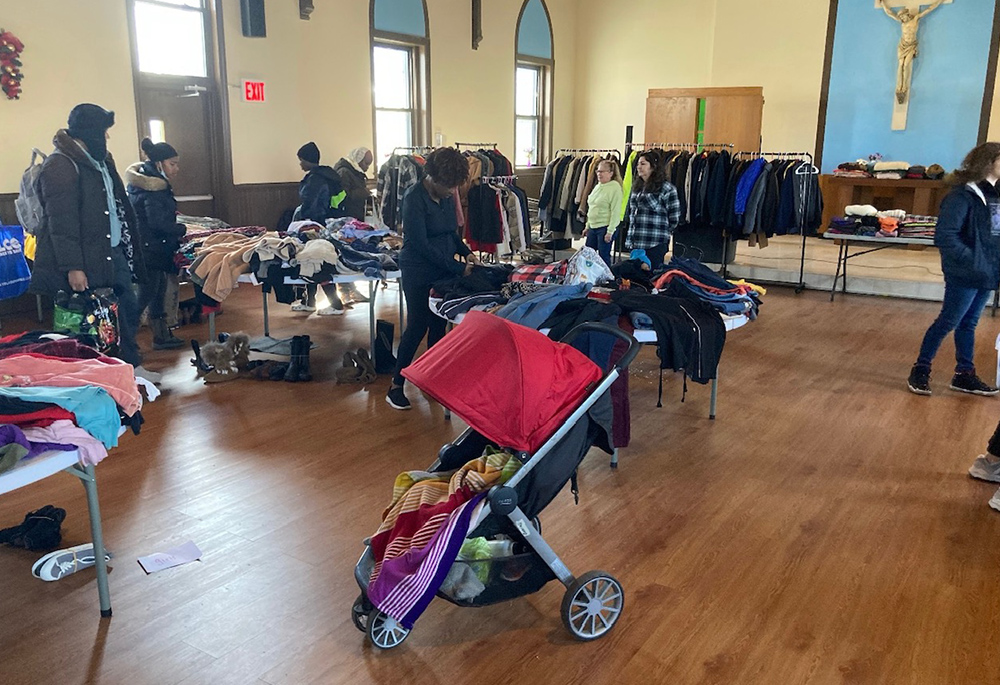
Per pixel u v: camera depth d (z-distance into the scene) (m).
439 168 3.83
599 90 11.75
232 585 2.57
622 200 6.57
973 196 4.14
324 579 2.61
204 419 4.08
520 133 11.33
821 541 2.88
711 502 3.19
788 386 4.69
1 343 2.55
